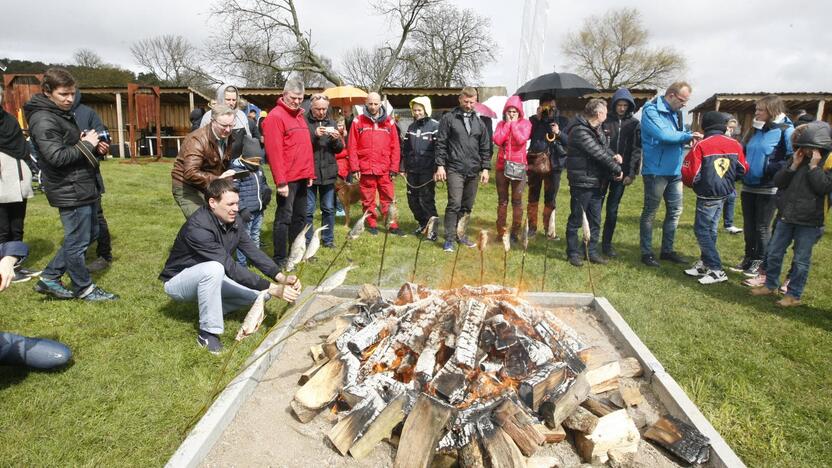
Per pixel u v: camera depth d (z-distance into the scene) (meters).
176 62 42.59
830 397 3.26
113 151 23.66
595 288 5.18
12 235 4.76
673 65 32.50
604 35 33.19
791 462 2.62
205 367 3.33
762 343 4.02
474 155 6.34
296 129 5.25
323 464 2.39
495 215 9.03
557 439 2.57
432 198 7.25
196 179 3.96
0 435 2.61
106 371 3.24
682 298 4.97
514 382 2.82
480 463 2.30
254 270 5.40
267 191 5.29
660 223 8.96
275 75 28.23
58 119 3.88
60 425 2.71
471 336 2.86
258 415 2.72
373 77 33.16
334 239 6.81
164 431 2.70
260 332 3.84
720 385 3.34
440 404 2.36
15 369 3.22
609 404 2.81
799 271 4.78
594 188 5.80
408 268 5.67
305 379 2.99
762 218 5.75
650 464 2.45
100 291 4.46
